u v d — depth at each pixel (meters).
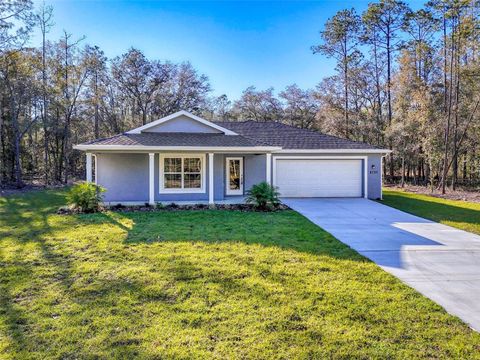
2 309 4.35
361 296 4.82
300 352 3.45
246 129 19.56
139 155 15.31
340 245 7.63
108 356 3.35
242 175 17.06
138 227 9.32
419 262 6.55
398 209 13.59
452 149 22.30
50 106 26.02
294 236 8.40
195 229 9.09
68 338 3.66
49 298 4.68
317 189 17.36
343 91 31.52
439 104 23.33
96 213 11.81
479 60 19.80
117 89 34.81
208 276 5.53
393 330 3.90
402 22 28.56
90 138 33.25
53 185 26.78
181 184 15.26
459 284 5.41
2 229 9.12
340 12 30.16
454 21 20.30
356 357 3.38
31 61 23.97
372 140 29.94
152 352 3.42
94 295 4.79
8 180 27.92
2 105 24.84
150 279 5.38
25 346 3.51
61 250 7.02
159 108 35.34
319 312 4.30
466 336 3.80
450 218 11.58
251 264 6.14
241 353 3.42
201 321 4.05
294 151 16.97
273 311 4.31
